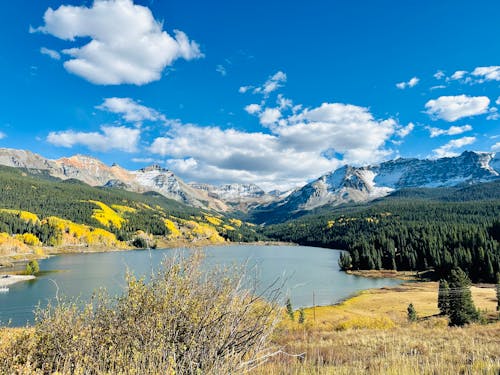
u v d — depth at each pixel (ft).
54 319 15.44
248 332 13.48
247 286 14.25
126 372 12.59
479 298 171.83
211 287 14.25
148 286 14.67
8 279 222.69
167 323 13.92
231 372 11.98
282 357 19.51
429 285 244.63
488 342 42.39
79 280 209.36
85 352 14.21
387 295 196.44
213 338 13.25
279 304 14.03
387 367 21.85
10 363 14.40
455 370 22.61
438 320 99.55
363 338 48.60
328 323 96.07
